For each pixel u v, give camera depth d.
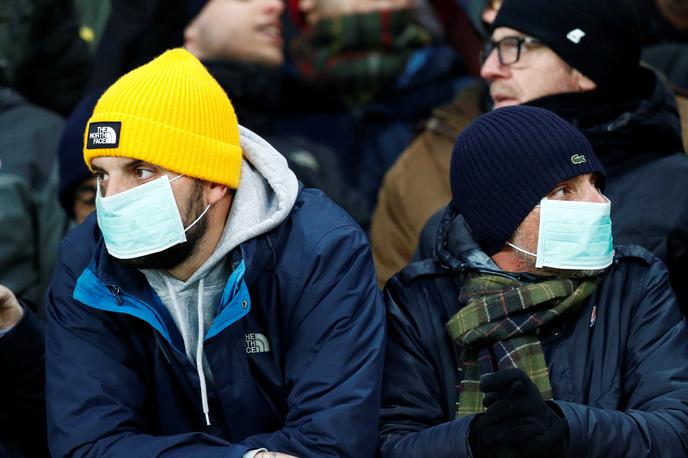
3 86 12.79
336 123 13.80
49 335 8.40
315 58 14.05
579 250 8.17
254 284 8.20
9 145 12.00
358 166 13.48
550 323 8.36
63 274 8.43
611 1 10.20
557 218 8.17
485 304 8.23
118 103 7.84
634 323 8.34
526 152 8.21
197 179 7.96
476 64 13.71
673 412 7.96
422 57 14.14
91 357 8.23
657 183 9.80
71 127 10.99
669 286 8.52
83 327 8.27
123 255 7.93
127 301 8.16
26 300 10.95
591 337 8.32
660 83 10.13
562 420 7.57
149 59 12.16
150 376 8.45
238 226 8.12
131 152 7.76
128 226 7.86
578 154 8.23
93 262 8.17
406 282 8.68
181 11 12.19
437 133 11.59
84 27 14.27
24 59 13.16
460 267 8.45
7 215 11.29
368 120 13.70
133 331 8.34
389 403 8.45
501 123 8.34
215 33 12.05
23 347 8.95
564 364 8.24
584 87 10.24
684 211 9.68
